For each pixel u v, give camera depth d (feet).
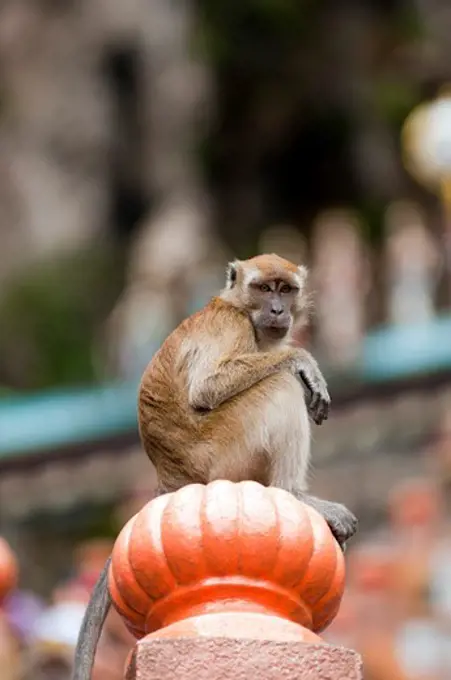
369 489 61.82
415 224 88.63
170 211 115.44
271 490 20.39
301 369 25.93
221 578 19.72
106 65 118.32
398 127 117.80
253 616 19.47
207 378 25.71
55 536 69.56
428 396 62.23
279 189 122.42
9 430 70.03
